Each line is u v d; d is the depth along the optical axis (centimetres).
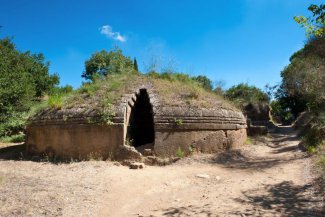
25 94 1788
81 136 1030
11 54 2434
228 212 537
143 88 1203
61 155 1042
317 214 503
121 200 623
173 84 1309
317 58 2058
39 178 736
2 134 1691
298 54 2947
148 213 552
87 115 1042
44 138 1100
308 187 659
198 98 1229
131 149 980
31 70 2750
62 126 1062
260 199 604
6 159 1073
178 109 1093
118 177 784
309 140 1217
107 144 1003
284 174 803
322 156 873
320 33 709
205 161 1006
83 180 734
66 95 1258
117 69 2148
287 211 528
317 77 1744
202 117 1120
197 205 584
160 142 1023
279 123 4353
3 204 529
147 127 1352
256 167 929
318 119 1470
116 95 1124
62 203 563
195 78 1639
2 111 1688
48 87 2819
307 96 2003
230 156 1090
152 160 976
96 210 557
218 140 1157
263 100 3150
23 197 571
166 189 706
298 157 1049
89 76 2605
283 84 2700
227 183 746
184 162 987
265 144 1559
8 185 647
